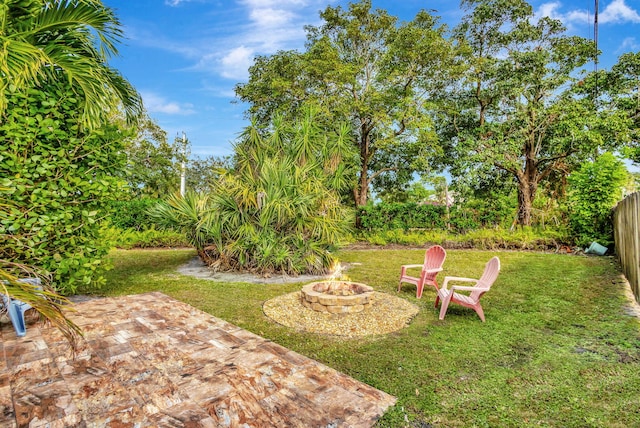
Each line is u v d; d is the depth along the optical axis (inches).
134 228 499.2
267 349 127.6
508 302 204.4
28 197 169.3
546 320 172.4
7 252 159.6
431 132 529.0
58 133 174.1
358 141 603.5
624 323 167.6
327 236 301.9
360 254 414.0
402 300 206.7
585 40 484.4
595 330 158.9
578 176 417.4
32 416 83.0
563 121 463.2
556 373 117.3
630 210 241.0
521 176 531.5
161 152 737.6
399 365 123.3
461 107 587.2
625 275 268.8
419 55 506.3
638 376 115.0
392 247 478.6
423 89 559.8
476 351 135.4
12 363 111.5
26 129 164.6
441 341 145.5
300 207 287.6
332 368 118.7
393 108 552.1
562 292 225.8
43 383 99.0
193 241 316.2
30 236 167.3
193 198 315.6
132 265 328.5
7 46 144.6
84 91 177.9
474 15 529.7
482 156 498.6
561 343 143.7
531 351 135.8
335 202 325.1
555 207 528.1
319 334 153.3
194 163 835.4
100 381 100.9
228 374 107.0
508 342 144.6
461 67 505.4
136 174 666.8
